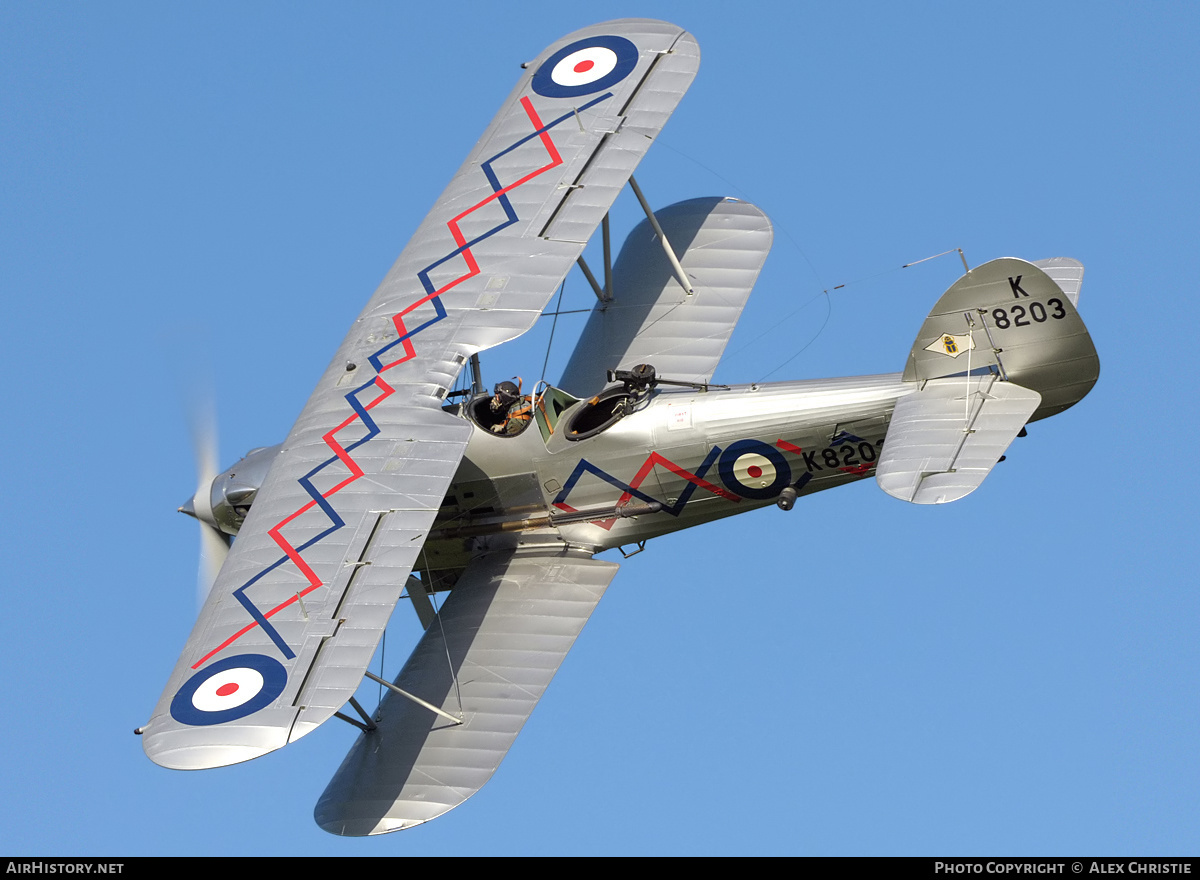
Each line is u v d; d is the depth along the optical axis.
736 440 74.31
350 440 71.69
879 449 73.12
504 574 76.44
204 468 82.50
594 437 75.56
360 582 65.75
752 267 88.38
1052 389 69.19
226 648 64.38
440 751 69.81
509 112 86.62
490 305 76.38
